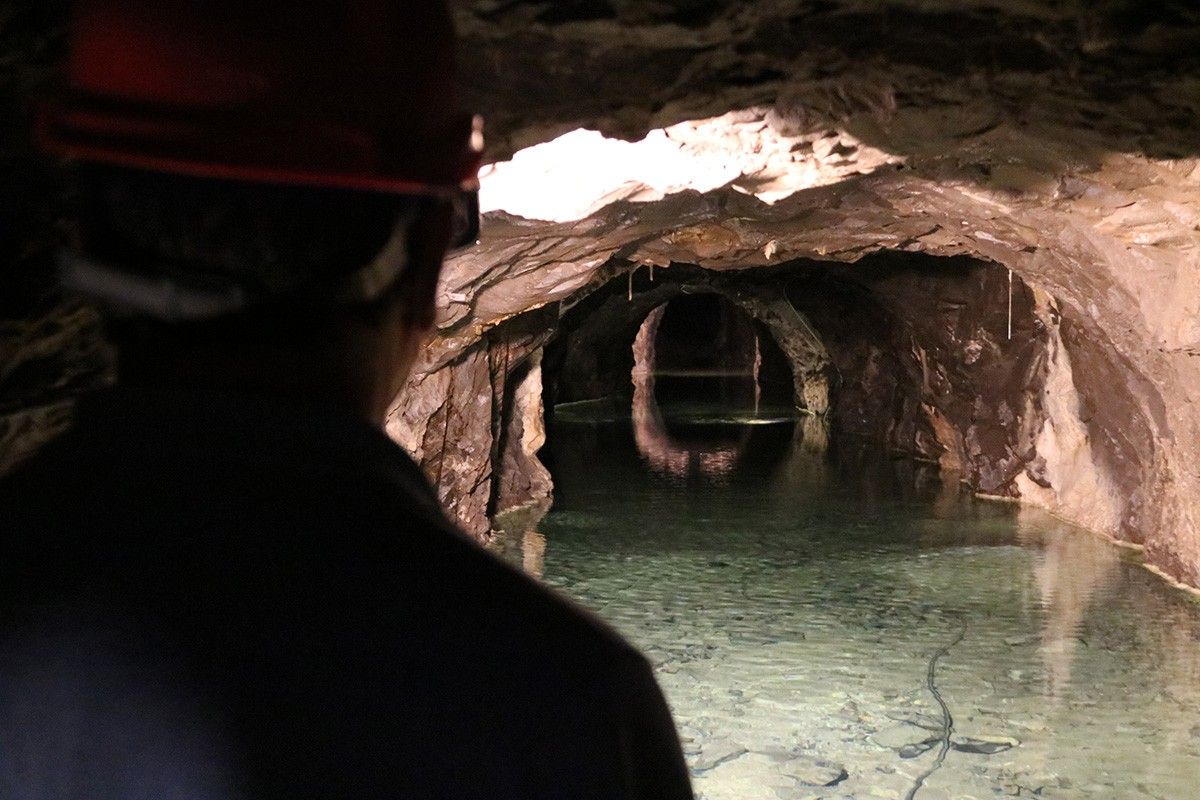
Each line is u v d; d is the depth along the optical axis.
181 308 0.67
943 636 6.21
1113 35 2.94
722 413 17.84
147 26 0.65
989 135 4.27
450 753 0.62
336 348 0.71
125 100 0.66
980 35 3.11
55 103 0.68
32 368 2.69
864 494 10.70
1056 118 3.87
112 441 0.66
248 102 0.66
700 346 26.02
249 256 0.67
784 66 3.26
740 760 4.60
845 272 11.64
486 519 8.84
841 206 6.67
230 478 0.65
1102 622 6.46
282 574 0.63
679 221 6.63
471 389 8.36
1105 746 4.70
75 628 0.61
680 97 3.40
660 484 11.24
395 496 0.68
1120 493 8.51
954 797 4.25
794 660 5.84
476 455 8.58
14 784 0.61
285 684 0.61
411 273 0.77
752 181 4.84
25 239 2.38
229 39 0.65
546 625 0.66
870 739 4.80
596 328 17.23
